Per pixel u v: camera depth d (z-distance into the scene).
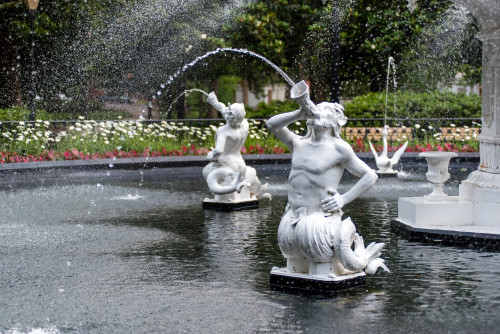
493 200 8.20
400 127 19.72
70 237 8.45
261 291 6.03
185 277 6.54
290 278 6.07
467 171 15.84
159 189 12.91
